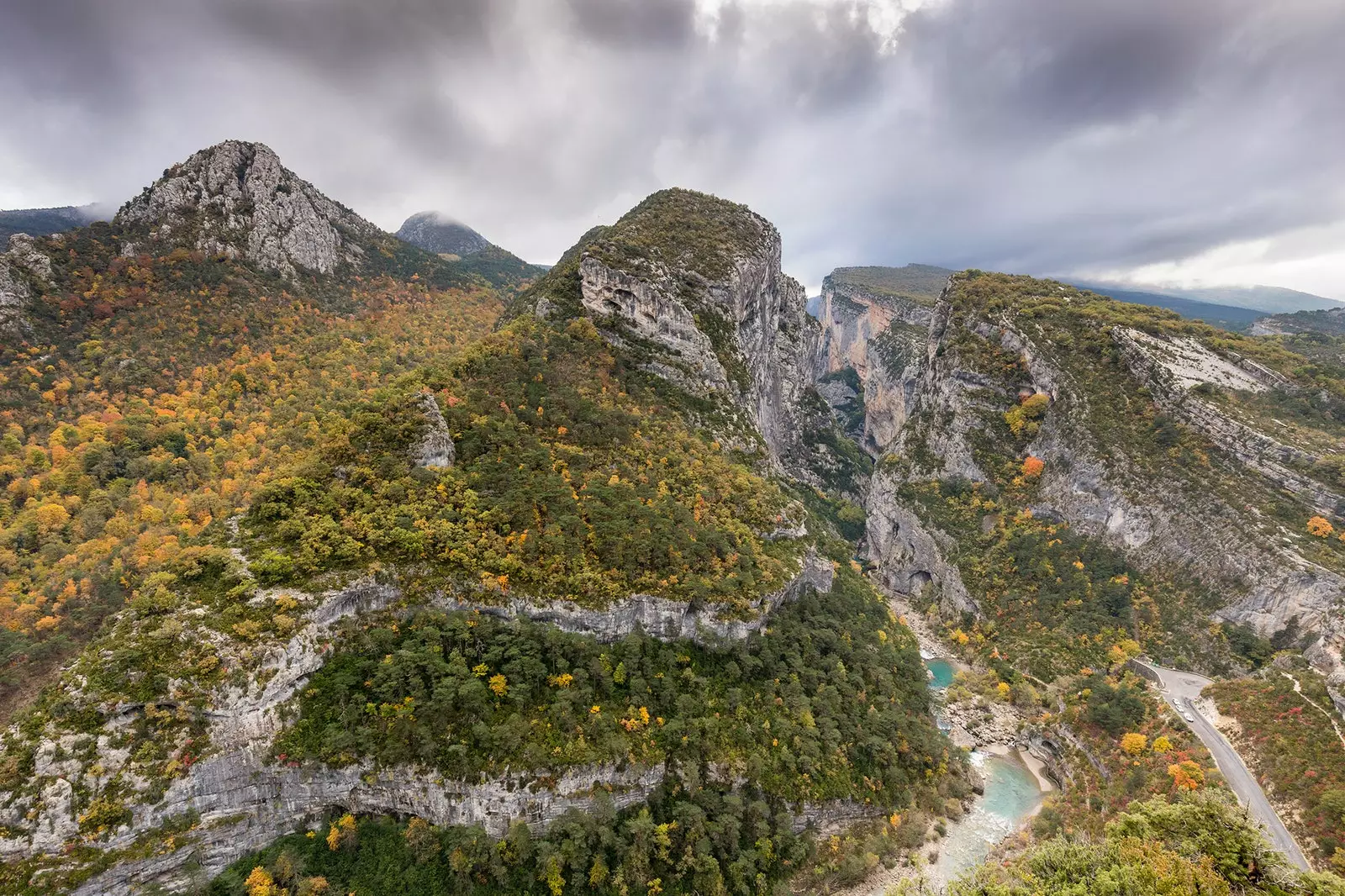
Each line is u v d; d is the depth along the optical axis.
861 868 62.12
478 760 51.78
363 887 47.41
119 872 41.44
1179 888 33.31
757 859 58.59
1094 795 72.75
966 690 101.06
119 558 69.19
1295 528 94.31
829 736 69.31
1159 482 108.94
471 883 49.34
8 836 39.34
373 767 49.84
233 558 54.94
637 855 53.66
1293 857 57.16
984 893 40.78
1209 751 71.62
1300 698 74.00
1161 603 101.56
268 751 47.72
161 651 47.06
